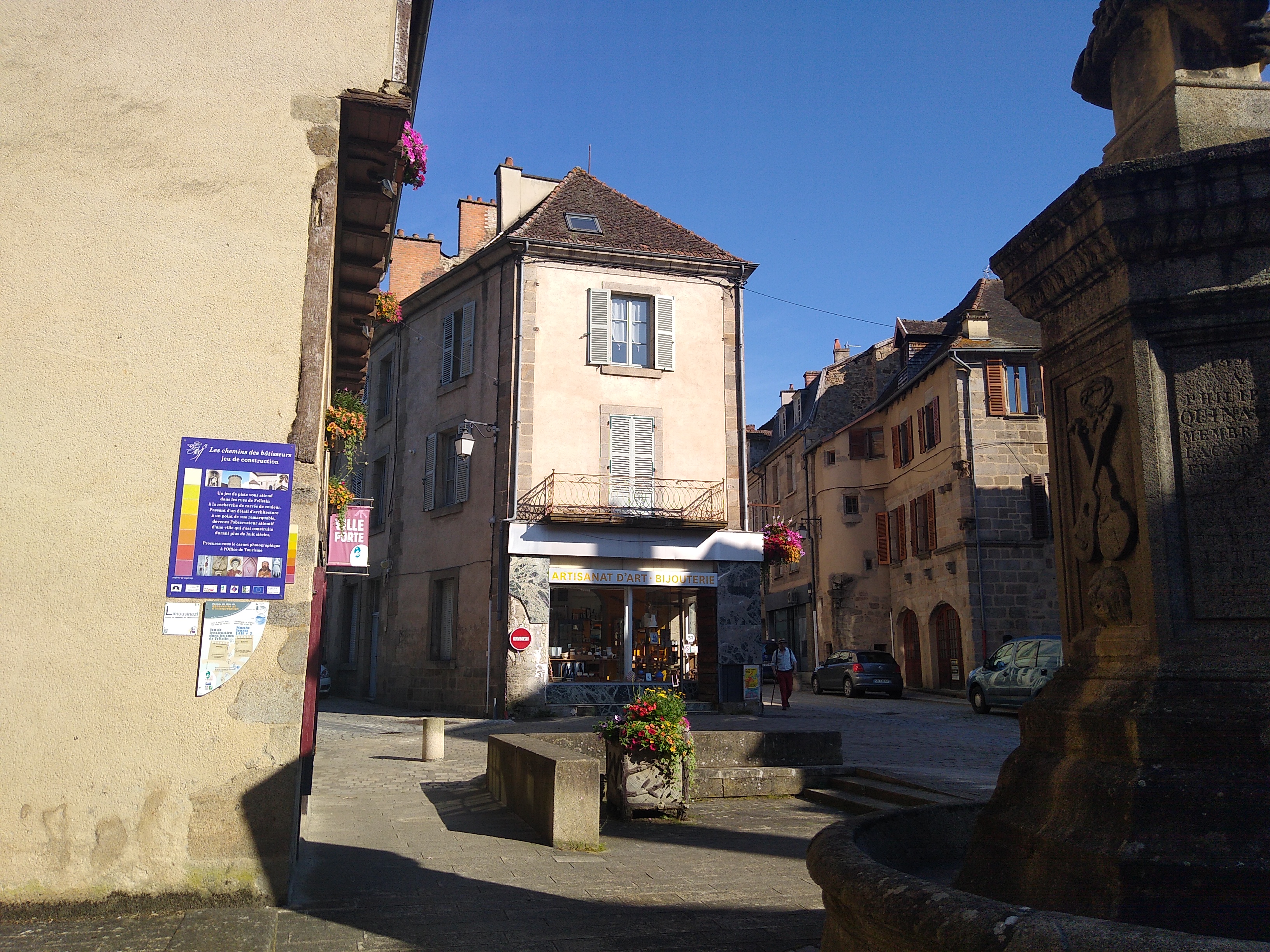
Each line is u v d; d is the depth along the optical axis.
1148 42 3.96
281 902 5.41
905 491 31.92
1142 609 3.41
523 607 21.25
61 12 6.14
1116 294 3.63
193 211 6.07
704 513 22.91
